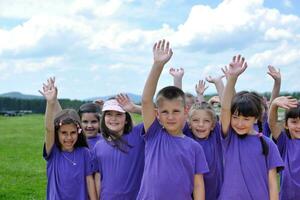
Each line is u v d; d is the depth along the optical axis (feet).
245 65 8.31
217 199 9.00
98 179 9.50
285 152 10.14
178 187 8.14
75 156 9.48
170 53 8.19
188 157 8.25
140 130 9.46
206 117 9.20
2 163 25.27
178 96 8.33
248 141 8.52
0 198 16.28
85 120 10.57
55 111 9.86
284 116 10.44
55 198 9.31
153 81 8.23
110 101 9.51
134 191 9.22
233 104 8.40
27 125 59.77
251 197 8.36
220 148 9.31
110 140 9.39
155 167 8.25
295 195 10.00
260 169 8.41
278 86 10.43
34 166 24.23
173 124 8.34
